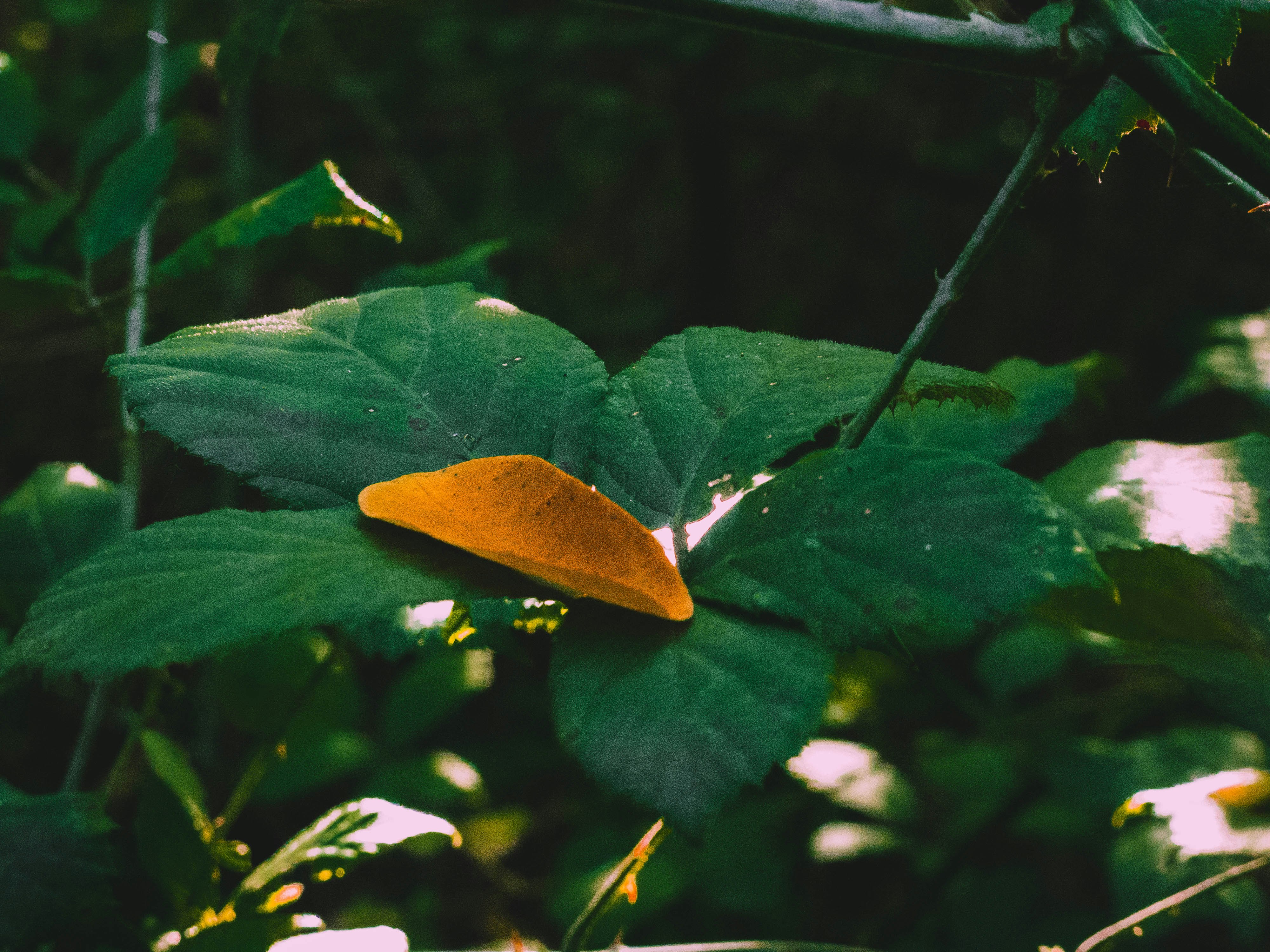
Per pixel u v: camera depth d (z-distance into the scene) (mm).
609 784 474
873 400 522
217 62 663
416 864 2152
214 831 637
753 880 1701
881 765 1610
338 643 693
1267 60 1256
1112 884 1312
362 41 3139
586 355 557
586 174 3605
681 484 534
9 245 868
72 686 496
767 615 494
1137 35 519
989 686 1435
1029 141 547
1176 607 585
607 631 496
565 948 554
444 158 3449
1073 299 2963
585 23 3064
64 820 575
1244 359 1253
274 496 525
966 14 568
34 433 2738
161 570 502
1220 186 577
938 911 1655
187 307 2199
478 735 2383
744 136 3369
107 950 568
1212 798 622
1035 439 662
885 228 3459
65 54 2922
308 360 547
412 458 534
